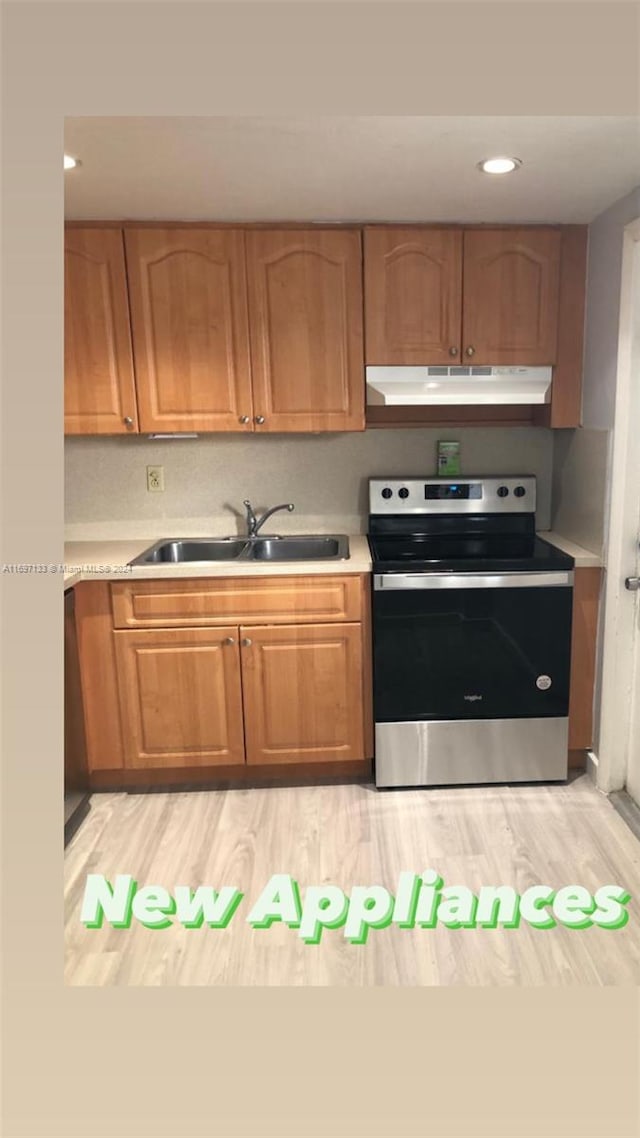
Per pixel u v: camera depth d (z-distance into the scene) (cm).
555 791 271
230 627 264
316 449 310
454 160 208
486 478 306
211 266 264
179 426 274
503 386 276
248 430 275
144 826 253
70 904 214
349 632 265
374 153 203
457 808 260
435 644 264
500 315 271
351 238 264
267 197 238
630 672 260
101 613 262
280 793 273
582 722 276
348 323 270
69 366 269
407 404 275
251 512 302
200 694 268
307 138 193
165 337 268
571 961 189
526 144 198
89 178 220
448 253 266
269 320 269
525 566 260
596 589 265
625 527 251
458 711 269
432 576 259
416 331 270
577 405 279
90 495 311
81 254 262
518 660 266
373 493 304
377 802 265
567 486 295
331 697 270
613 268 247
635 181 226
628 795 264
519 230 266
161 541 308
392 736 269
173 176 219
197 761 273
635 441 246
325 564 260
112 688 267
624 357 243
